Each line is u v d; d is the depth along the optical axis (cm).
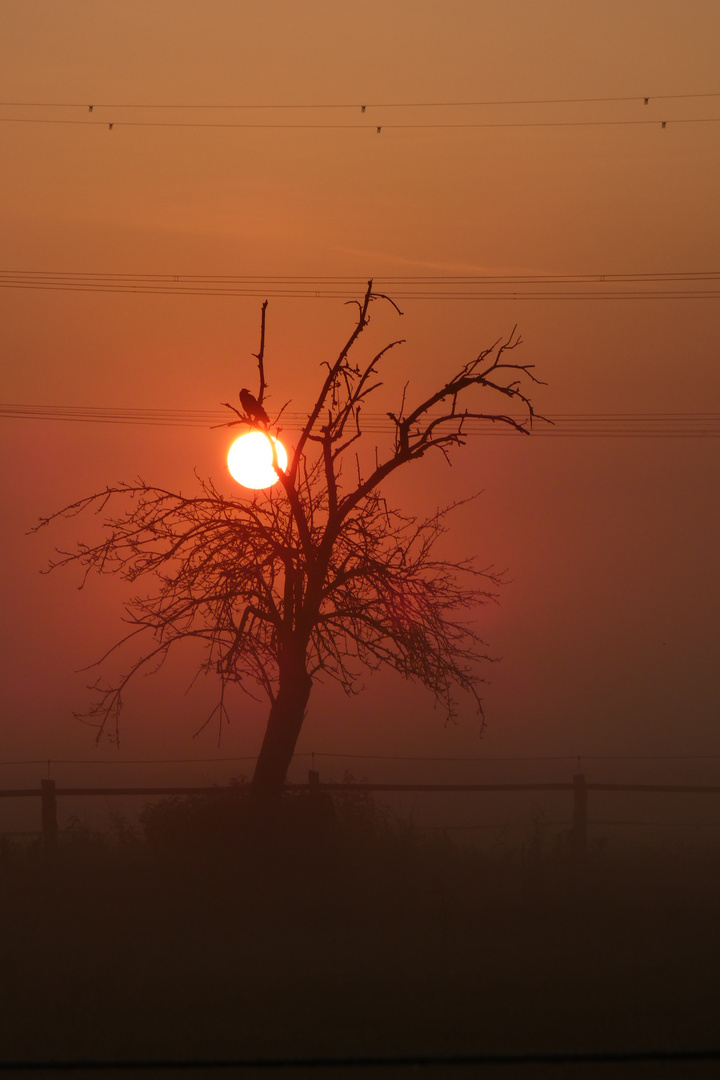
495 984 4262
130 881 6031
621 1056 2678
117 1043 3516
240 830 6425
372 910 5634
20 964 4603
